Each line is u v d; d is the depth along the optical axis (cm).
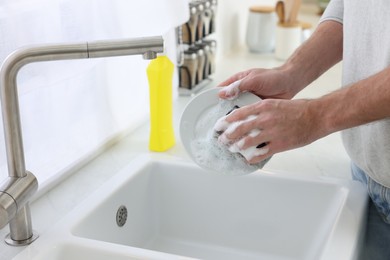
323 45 127
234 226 135
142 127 163
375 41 107
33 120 117
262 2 282
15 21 105
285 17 232
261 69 119
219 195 134
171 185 137
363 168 117
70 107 129
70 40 124
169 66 140
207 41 201
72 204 120
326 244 104
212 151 109
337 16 127
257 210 132
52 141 124
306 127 97
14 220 102
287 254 131
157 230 140
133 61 156
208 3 197
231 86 111
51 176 125
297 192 128
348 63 116
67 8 121
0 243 103
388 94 93
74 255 103
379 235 124
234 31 249
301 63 124
